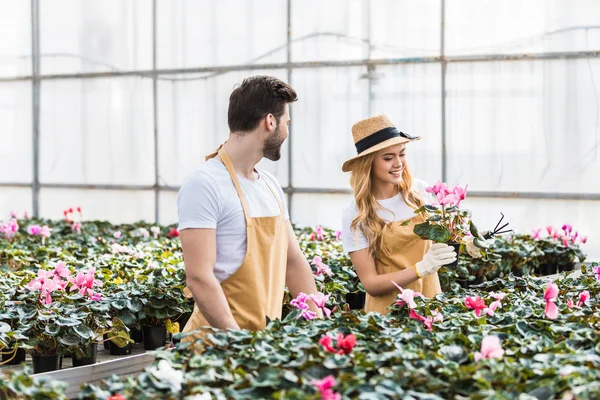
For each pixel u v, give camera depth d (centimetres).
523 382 261
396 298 391
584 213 910
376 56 1007
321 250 753
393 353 276
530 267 769
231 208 325
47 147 1238
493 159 951
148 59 1152
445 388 256
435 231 393
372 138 400
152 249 793
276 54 1067
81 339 446
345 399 240
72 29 1204
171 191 1149
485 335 314
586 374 257
